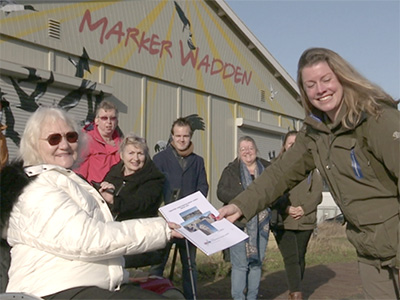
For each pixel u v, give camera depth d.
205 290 6.54
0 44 11.59
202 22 18.66
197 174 5.71
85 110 13.55
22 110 11.85
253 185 3.54
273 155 23.11
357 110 2.80
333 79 2.86
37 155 3.10
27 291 2.64
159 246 2.90
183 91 17.67
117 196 4.34
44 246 2.63
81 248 2.61
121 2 14.97
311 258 9.59
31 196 2.67
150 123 16.09
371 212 2.89
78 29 13.55
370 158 2.83
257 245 5.46
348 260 9.63
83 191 2.88
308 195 5.68
